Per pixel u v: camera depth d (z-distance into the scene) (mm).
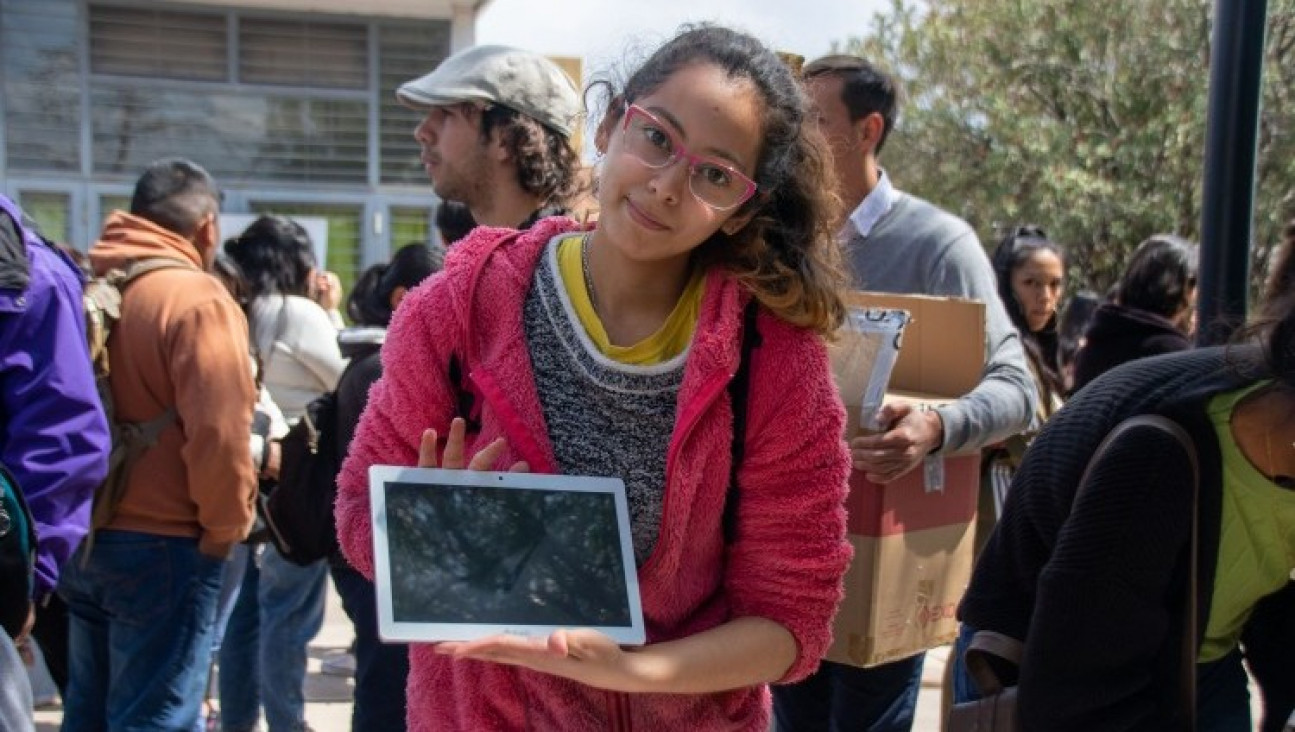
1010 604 2068
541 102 2871
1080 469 1943
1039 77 17031
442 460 1661
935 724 4836
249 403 3443
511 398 1705
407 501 1581
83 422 2814
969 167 17625
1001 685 2102
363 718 2957
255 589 4566
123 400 3395
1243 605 2051
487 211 2916
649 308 1737
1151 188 16094
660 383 1694
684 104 1612
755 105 1634
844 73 3211
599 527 1641
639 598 1627
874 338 2873
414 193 11414
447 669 1744
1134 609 1860
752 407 1724
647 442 1703
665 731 1732
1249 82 2971
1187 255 4727
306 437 3154
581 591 1598
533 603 1569
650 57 1717
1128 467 1853
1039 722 1926
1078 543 1873
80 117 10742
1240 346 1871
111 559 3398
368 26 11133
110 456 3336
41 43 10586
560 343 1724
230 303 3477
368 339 3115
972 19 17719
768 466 1730
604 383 1696
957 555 3100
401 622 1506
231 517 3426
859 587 2883
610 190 1646
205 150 11016
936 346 3104
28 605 2564
